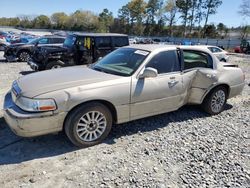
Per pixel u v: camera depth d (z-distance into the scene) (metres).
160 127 4.68
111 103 3.91
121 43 10.36
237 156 3.76
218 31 69.12
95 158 3.54
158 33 76.75
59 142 3.95
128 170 3.28
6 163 3.35
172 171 3.31
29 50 13.63
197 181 3.12
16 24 96.62
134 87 4.11
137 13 80.25
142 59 4.38
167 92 4.54
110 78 4.00
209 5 64.00
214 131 4.62
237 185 3.08
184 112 5.52
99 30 84.19
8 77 9.01
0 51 18.36
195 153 3.78
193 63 5.06
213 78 5.17
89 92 3.68
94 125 3.84
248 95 7.43
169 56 4.67
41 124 3.44
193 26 66.62
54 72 4.34
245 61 21.00
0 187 2.87
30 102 3.40
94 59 9.80
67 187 2.91
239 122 5.16
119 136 4.24
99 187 2.93
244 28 52.12
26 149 3.72
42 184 2.95
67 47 9.76
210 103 5.34
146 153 3.73
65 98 3.52
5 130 4.28
